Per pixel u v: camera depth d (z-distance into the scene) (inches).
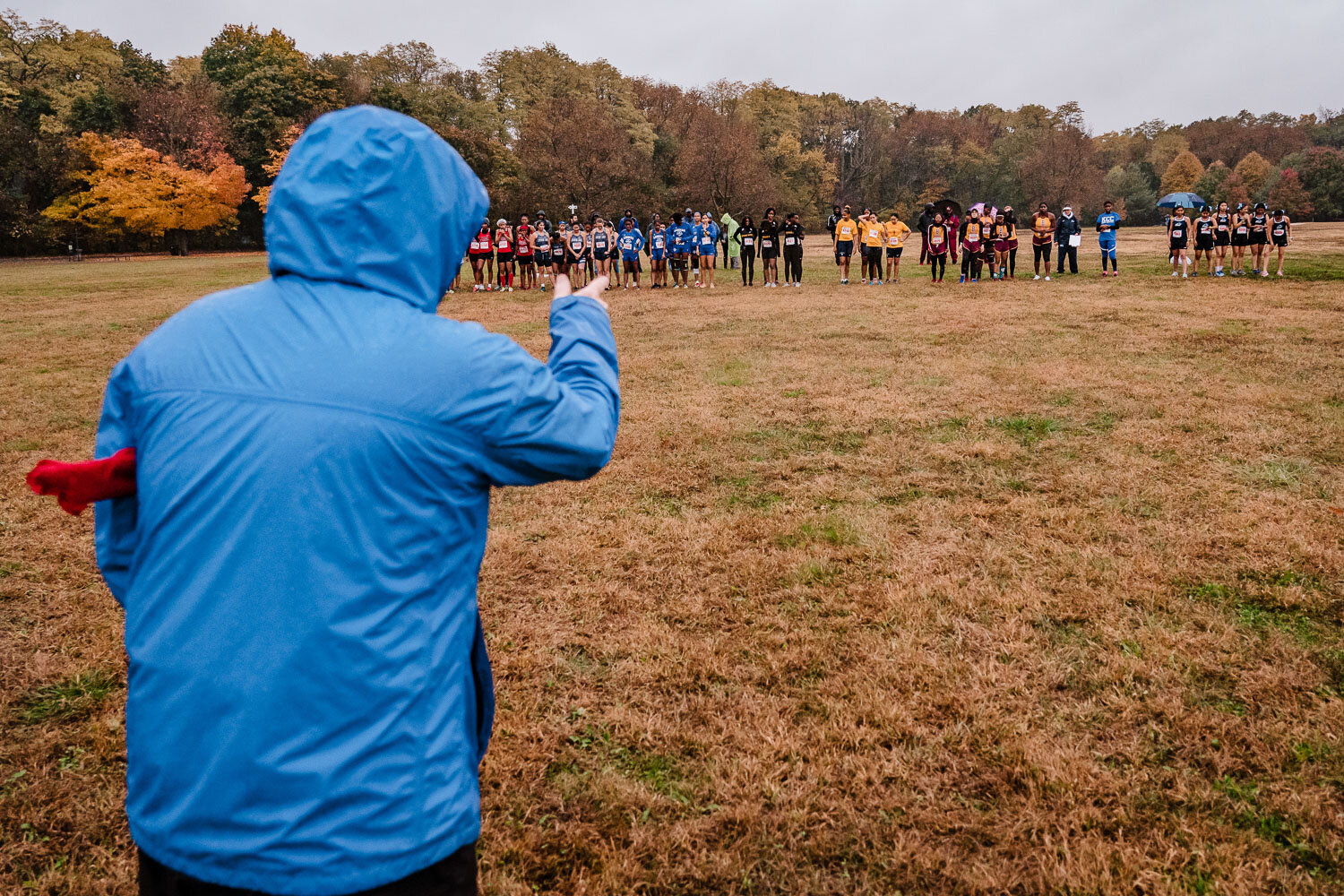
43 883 94.9
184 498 41.3
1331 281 589.6
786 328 463.8
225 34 2687.0
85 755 117.0
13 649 145.0
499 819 103.7
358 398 41.7
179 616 41.1
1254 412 266.8
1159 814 101.0
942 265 690.2
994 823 100.7
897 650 137.7
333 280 45.6
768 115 3388.3
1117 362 344.5
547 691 130.0
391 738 42.0
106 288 879.1
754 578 165.6
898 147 3639.3
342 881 40.6
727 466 233.9
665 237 721.0
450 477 43.8
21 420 300.7
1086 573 162.4
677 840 99.7
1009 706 122.3
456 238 49.6
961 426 264.8
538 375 45.9
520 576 169.2
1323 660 131.2
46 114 2169.0
